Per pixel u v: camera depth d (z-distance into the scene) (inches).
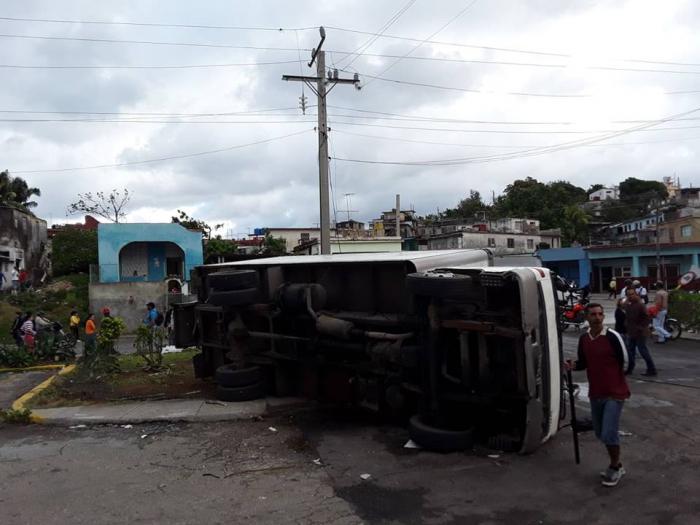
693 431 276.8
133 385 415.5
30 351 588.4
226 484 220.7
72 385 414.9
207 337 423.5
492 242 2033.7
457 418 264.1
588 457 239.0
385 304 304.7
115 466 246.8
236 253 1515.7
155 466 245.0
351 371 316.5
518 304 239.9
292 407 333.7
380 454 250.4
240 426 304.3
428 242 2070.6
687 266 1638.8
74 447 277.4
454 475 222.4
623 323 450.6
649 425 289.1
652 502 193.6
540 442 240.8
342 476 225.3
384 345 282.7
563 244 2598.4
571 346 610.5
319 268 338.6
